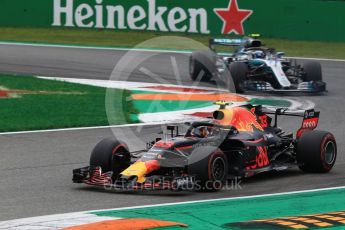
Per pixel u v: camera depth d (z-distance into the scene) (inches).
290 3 5113.2
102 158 1726.1
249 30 5098.4
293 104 3139.8
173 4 5083.7
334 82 3786.9
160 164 1660.9
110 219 1395.2
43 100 3065.9
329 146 1943.9
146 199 1611.7
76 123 2630.4
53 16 5152.6
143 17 5113.2
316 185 1791.3
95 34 5103.3
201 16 5073.8
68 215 1441.9
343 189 1749.5
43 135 2421.3
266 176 1897.1
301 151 1913.1
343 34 5152.6
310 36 5137.8
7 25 5177.2
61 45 4753.9
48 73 3784.5
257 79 3486.7
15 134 2422.5
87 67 4015.8
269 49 3649.1
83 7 5137.8
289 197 1649.9
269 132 1923.0
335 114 2925.7
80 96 3191.4
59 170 1932.8
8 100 3031.5
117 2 5113.2
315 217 1434.5
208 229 1328.7
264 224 1365.7
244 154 1770.4
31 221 1387.8
